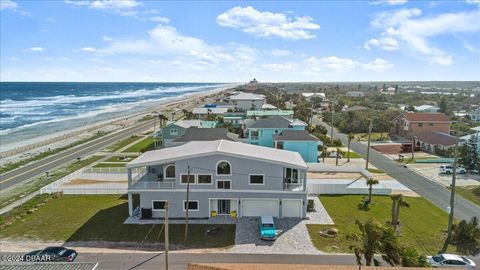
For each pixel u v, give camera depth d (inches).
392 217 1429.6
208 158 1531.7
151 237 1380.4
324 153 2741.1
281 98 7175.2
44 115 6053.2
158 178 1627.7
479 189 1911.9
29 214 1620.3
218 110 4613.7
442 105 5137.8
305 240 1353.3
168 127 2997.0
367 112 4621.1
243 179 1544.0
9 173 2386.8
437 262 1125.1
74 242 1344.7
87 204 1750.7
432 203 1750.7
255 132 2810.0
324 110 5753.0
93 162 2645.2
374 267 878.4
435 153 2888.8
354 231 1428.4
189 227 1464.1
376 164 2541.8
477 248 1288.1
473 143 2418.8
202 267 869.8
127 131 4151.1
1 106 7583.7
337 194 1889.8
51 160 2743.6
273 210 1567.4
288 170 1600.6
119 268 1148.5
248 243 1330.0
